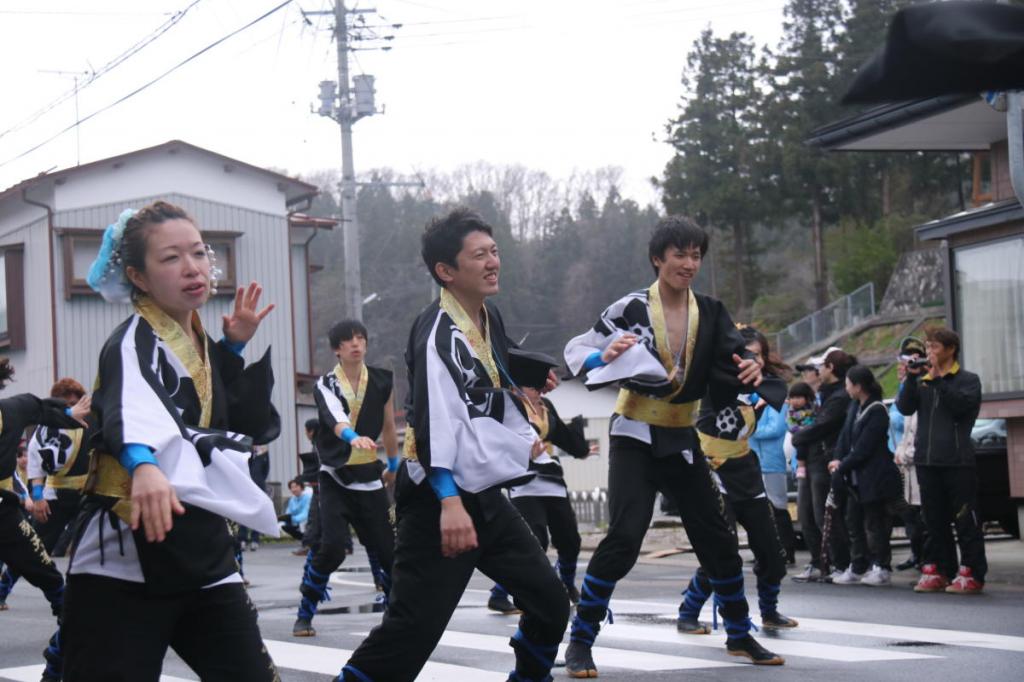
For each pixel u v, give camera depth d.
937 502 9.39
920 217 42.12
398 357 49.06
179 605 3.22
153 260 3.33
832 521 10.43
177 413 3.19
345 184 23.66
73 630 3.24
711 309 5.72
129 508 3.19
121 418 3.09
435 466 3.95
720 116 42.00
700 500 5.95
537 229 55.78
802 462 11.01
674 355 5.69
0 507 6.82
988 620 7.74
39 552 6.91
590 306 50.00
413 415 4.09
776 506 10.82
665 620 8.00
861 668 6.05
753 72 42.19
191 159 26.12
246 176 26.69
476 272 4.18
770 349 7.29
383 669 4.11
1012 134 8.79
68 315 25.12
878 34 37.62
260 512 3.19
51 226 25.08
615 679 5.82
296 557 18.19
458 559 4.11
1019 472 13.02
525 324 49.97
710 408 7.13
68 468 7.23
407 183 26.06
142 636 3.19
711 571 6.12
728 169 41.47
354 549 19.84
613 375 5.52
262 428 3.56
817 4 39.34
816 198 42.25
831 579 10.51
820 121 39.19
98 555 3.20
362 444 7.73
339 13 23.42
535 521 8.41
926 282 39.28
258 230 26.73
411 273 52.28
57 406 5.31
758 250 47.09
